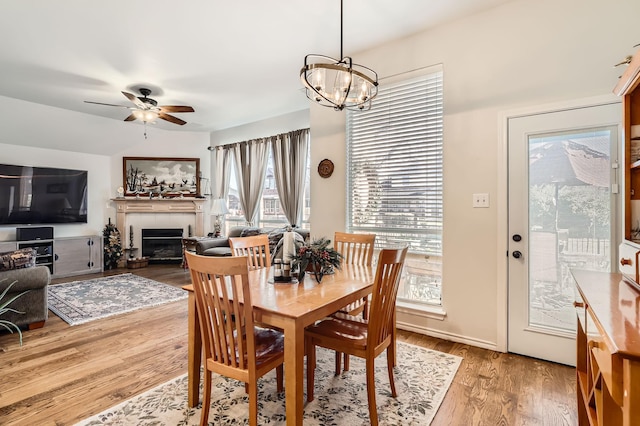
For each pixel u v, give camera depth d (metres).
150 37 3.14
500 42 2.71
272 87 4.46
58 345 2.87
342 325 2.14
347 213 3.65
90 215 6.39
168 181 6.93
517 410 1.95
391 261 1.88
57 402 2.03
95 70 3.85
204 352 1.77
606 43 2.31
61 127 5.58
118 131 6.22
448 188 2.97
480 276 2.82
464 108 2.88
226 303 1.65
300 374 1.61
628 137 1.71
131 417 1.88
